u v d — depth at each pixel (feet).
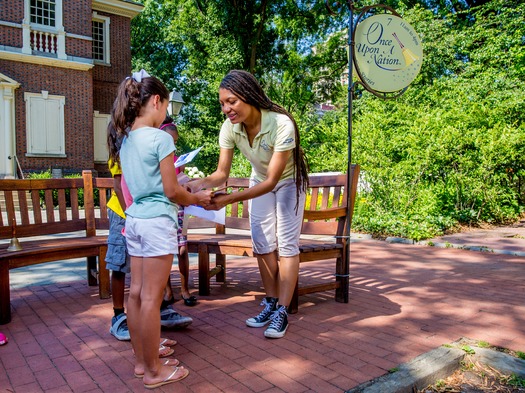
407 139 30.35
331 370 8.07
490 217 32.37
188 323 10.14
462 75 40.22
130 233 7.36
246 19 75.36
